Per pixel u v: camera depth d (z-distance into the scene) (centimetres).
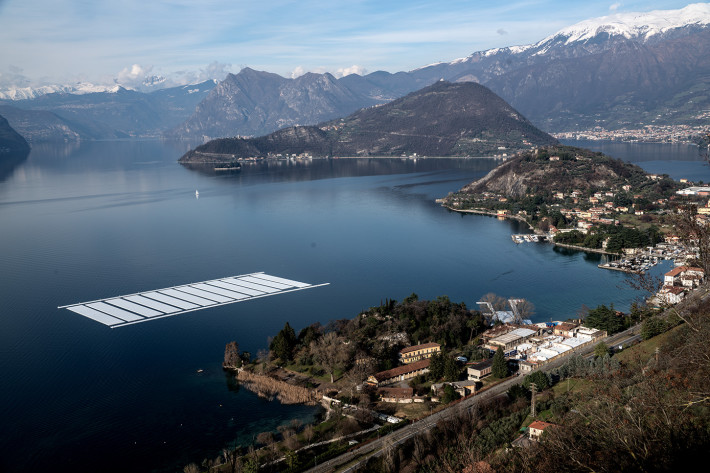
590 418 6519
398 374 17275
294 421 14938
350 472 12338
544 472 6053
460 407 14975
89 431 15038
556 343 19238
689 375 6150
